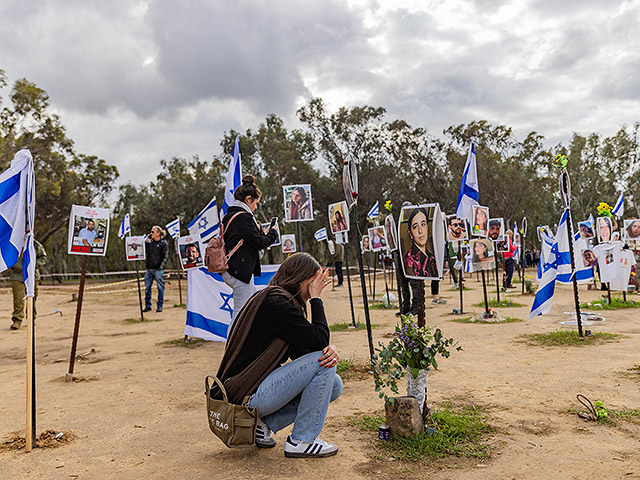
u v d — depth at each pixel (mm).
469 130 46781
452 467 3127
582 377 5195
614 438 3539
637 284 14141
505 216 47500
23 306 11953
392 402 3600
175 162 50281
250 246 5629
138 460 3443
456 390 4898
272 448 3568
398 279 7855
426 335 3643
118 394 5344
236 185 7480
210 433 3955
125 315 14188
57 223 45656
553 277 7988
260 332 3326
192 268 8398
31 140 39156
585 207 58500
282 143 48719
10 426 4328
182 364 6883
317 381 3357
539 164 46562
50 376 6457
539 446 3432
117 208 60219
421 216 4375
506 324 9242
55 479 3166
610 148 55250
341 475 3053
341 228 9805
